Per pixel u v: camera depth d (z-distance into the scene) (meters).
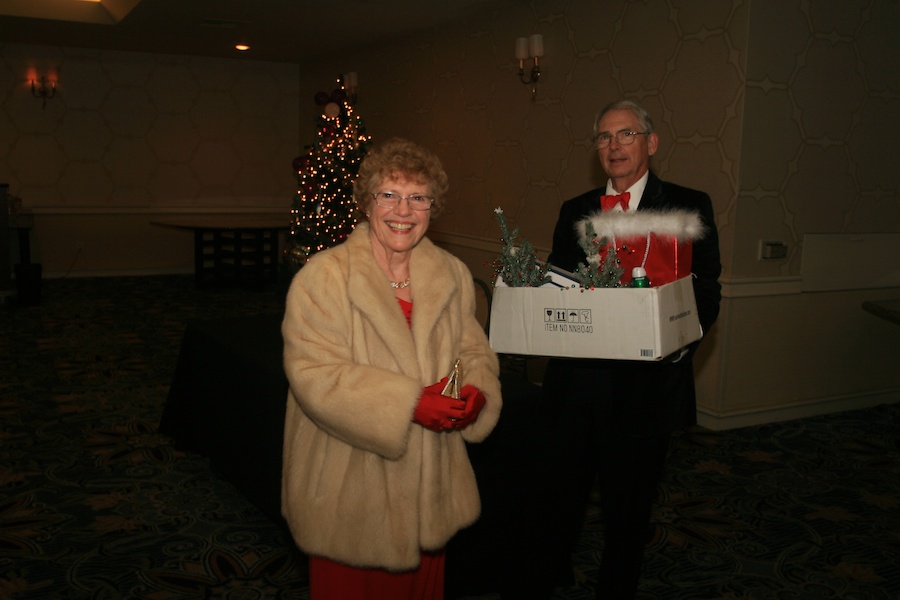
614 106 2.23
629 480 2.18
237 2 6.35
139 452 3.95
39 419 4.39
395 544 1.70
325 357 1.65
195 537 3.04
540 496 2.27
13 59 8.82
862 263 4.78
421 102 7.35
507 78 6.07
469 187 6.68
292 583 2.70
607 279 1.93
